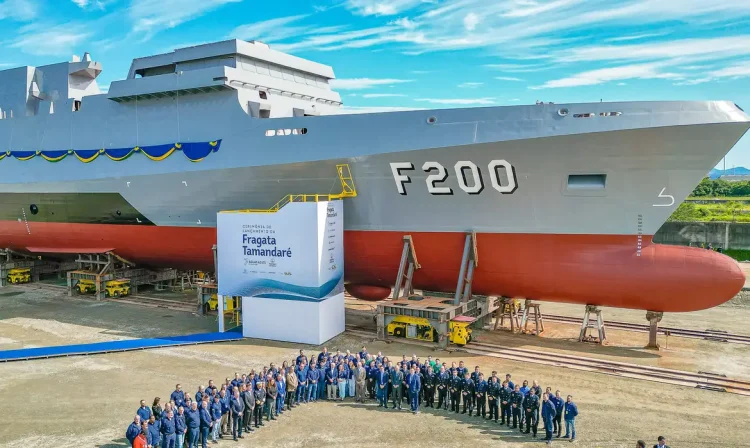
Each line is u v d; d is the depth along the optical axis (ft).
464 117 49.67
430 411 38.81
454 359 48.37
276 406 37.78
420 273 57.67
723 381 42.93
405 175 52.13
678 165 44.80
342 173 54.19
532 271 52.21
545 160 47.42
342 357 43.14
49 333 59.21
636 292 49.42
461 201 51.65
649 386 42.19
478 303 56.08
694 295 47.55
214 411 34.19
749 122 42.29
